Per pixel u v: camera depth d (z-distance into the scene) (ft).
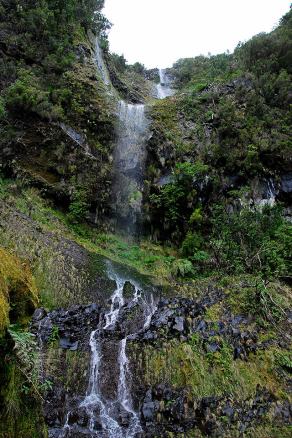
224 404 17.26
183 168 38.70
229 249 30.81
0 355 11.00
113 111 43.52
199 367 18.75
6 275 13.79
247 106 47.19
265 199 40.14
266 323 22.53
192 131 45.60
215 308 23.20
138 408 17.34
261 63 52.21
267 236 32.17
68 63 44.83
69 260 27.04
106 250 33.63
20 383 11.77
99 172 38.14
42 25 46.39
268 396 17.97
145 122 45.44
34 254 24.57
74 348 18.49
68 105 40.42
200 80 67.97
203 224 37.35
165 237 38.06
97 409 16.87
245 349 20.24
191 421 16.37
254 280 26.35
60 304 22.09
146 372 18.63
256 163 40.81
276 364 19.69
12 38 43.80
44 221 31.32
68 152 37.52
